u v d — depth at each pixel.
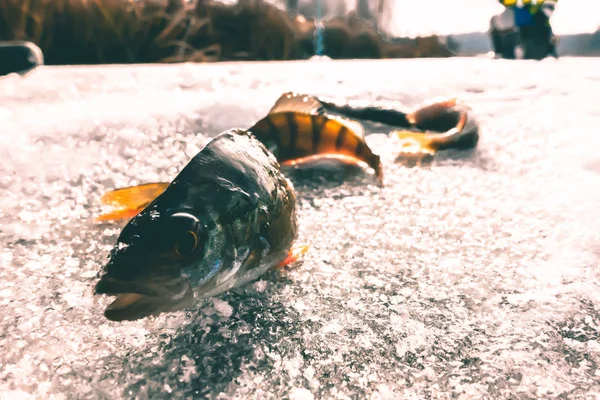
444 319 0.15
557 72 0.72
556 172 0.28
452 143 0.33
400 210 0.24
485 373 0.13
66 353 0.13
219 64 0.93
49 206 0.24
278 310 0.15
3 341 0.14
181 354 0.13
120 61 1.19
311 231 0.21
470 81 0.63
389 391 0.12
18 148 0.32
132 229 0.14
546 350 0.14
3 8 1.07
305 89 0.56
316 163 0.29
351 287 0.17
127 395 0.12
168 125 0.39
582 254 0.19
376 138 0.36
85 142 0.34
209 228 0.14
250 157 0.17
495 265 0.18
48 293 0.16
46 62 1.12
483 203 0.24
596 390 0.12
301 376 0.13
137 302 0.14
